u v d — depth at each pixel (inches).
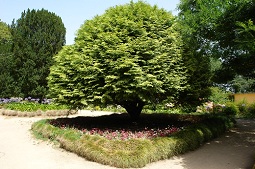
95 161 260.7
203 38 360.5
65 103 392.8
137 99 401.4
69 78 384.5
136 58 348.8
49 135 354.6
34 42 816.9
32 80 795.4
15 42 816.3
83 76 361.1
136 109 459.8
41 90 807.7
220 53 351.6
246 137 398.3
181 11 479.2
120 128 382.0
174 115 540.1
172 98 382.6
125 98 360.5
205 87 419.8
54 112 652.1
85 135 306.5
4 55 869.8
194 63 383.2
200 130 350.0
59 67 402.3
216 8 301.0
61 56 415.2
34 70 805.2
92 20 420.8
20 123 507.2
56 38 858.1
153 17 387.5
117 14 401.1
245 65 371.6
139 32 370.9
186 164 258.7
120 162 243.8
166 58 367.2
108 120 475.2
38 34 822.5
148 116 538.0
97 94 358.0
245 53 345.1
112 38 358.0
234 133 433.4
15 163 257.0
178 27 388.5
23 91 818.8
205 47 363.9
